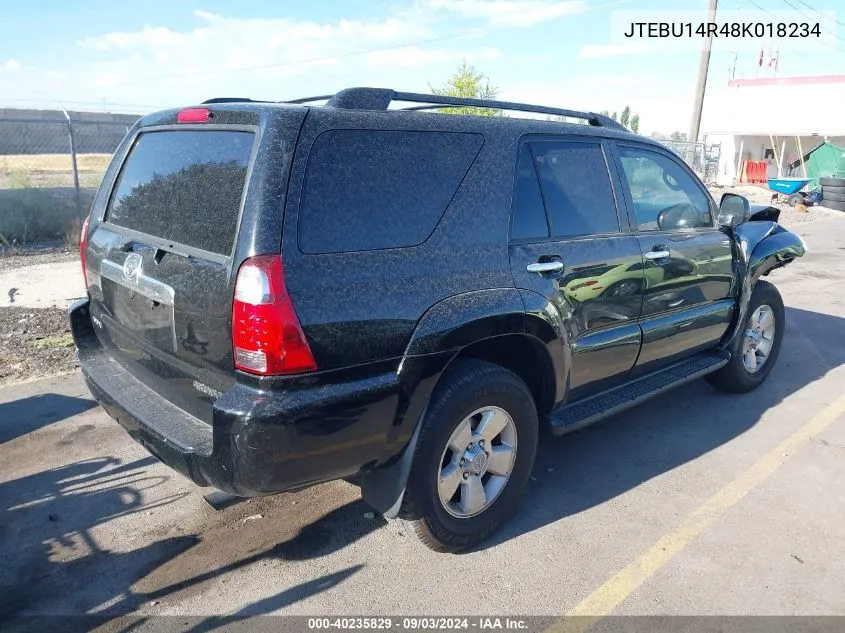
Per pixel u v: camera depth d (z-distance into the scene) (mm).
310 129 2689
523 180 3402
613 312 3795
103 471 3977
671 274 4168
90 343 3848
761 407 5152
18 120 11109
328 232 2660
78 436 4402
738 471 4145
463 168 3145
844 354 6480
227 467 2588
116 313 3420
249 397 2535
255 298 2492
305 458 2621
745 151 34531
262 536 3396
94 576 3059
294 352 2527
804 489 3932
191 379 2904
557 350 3451
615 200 3914
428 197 2990
